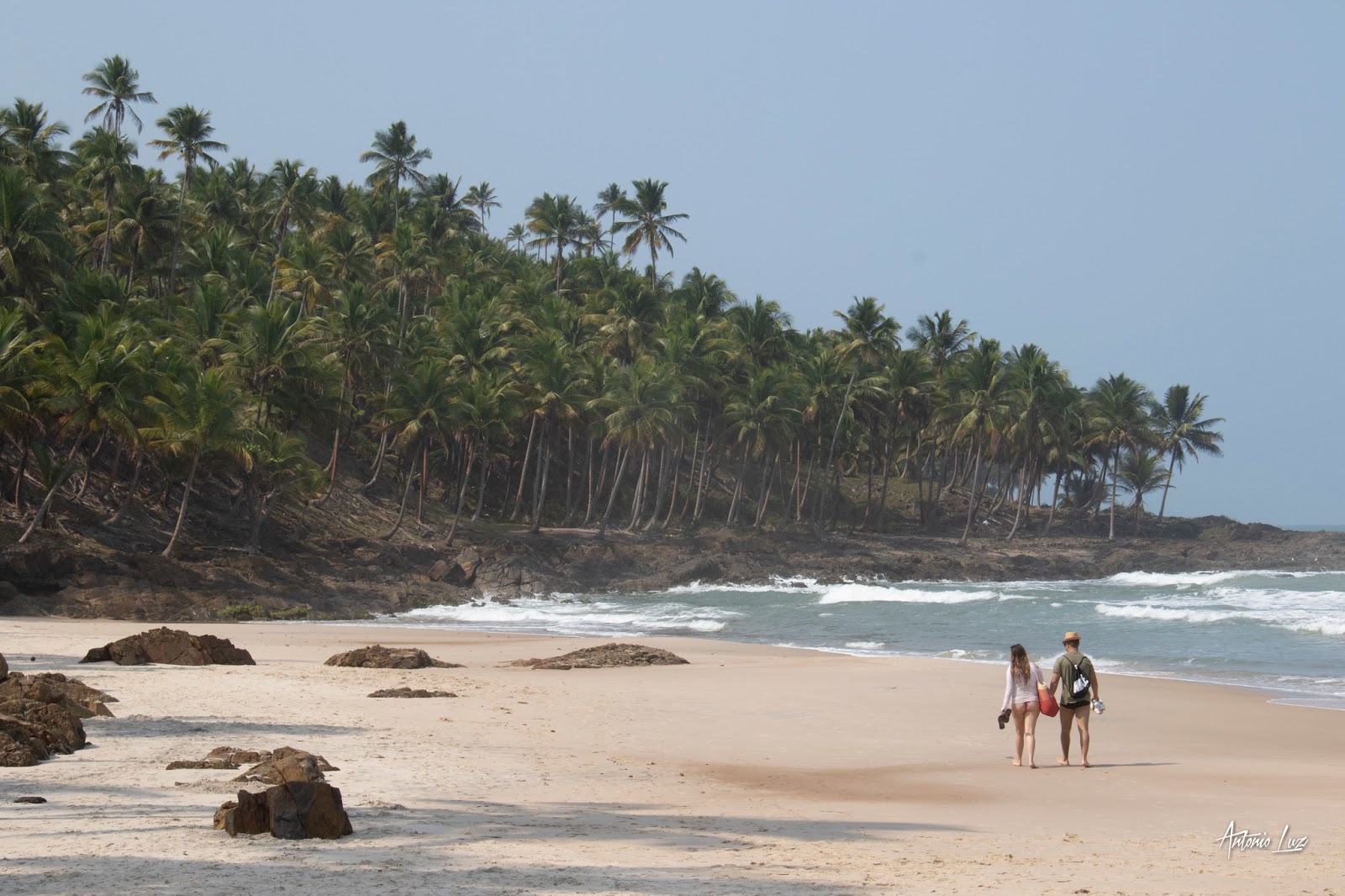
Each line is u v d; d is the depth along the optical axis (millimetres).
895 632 77625
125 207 116875
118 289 101188
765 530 148750
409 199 170750
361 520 118688
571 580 114312
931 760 29156
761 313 155500
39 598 75125
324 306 131000
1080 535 192375
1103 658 60000
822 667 52469
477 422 119688
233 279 126562
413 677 43812
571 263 172875
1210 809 22547
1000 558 150500
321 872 13805
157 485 104688
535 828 18000
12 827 16469
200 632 66688
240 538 101250
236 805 16344
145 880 13133
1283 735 34469
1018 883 14703
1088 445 195875
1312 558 165875
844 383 164625
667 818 19781
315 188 149375
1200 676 51469
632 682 45438
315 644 61125
